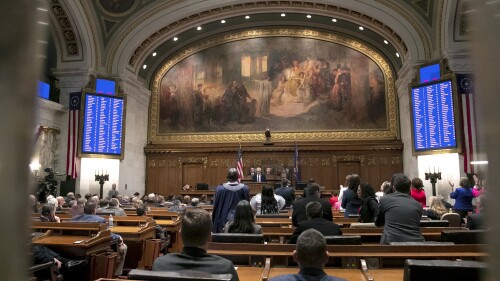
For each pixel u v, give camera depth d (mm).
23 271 608
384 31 17500
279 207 8211
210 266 2504
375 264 3355
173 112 20359
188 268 2508
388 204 4250
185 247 2613
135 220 7562
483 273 558
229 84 20234
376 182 18547
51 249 5035
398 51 17750
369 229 4945
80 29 16172
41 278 4582
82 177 16406
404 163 18203
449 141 14438
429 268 2164
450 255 3240
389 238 4043
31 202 617
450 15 14305
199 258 2564
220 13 18359
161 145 19922
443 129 14625
